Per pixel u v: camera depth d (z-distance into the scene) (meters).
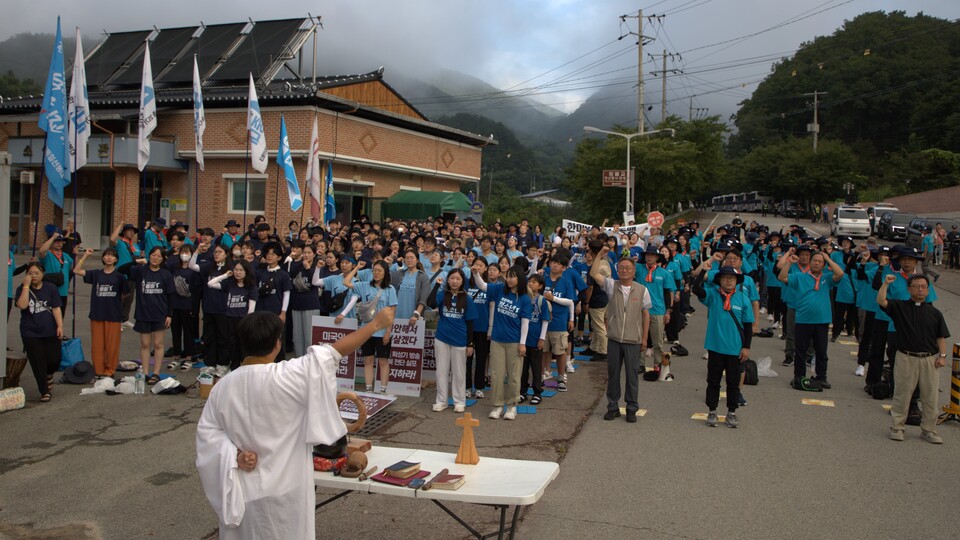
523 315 8.53
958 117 71.31
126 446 7.38
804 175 72.75
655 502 6.13
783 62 99.62
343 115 25.94
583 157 51.28
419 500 6.23
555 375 11.20
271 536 3.53
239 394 3.54
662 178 47.19
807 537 5.45
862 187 72.00
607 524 5.69
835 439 7.93
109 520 5.68
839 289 13.85
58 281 10.41
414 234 16.05
